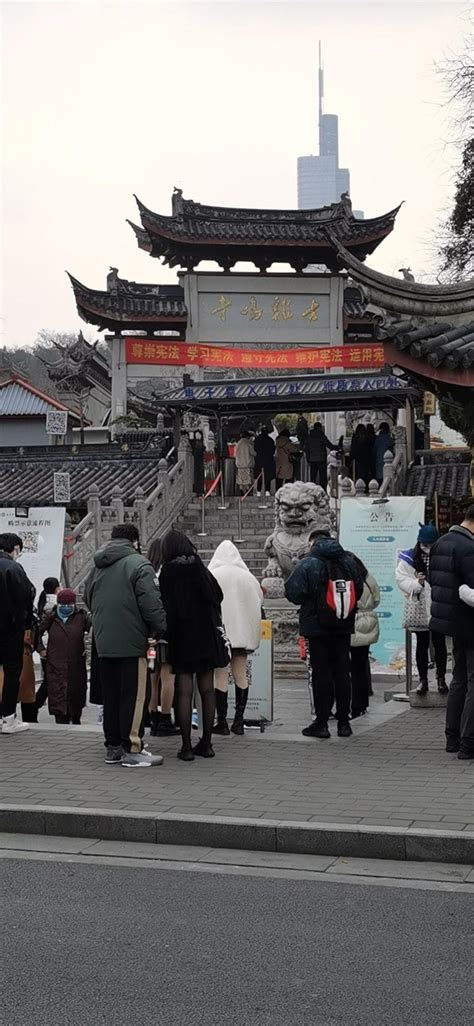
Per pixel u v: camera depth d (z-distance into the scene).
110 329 36.06
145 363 35.06
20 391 45.88
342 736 10.35
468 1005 4.70
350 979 4.99
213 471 29.53
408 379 12.94
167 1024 4.54
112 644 9.12
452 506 16.28
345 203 35.81
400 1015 4.61
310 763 9.19
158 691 10.79
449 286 11.89
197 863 6.98
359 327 36.62
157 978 5.02
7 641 10.54
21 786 8.49
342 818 7.38
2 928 5.71
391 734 10.49
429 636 12.16
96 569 9.38
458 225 23.62
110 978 5.02
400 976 5.03
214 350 34.47
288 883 6.53
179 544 9.40
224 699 10.61
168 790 8.30
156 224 34.84
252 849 7.27
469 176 23.16
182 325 36.16
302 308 35.69
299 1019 4.57
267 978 5.01
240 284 35.56
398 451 25.16
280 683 16.02
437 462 26.44
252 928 5.70
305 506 16.70
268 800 7.93
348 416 37.12
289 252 35.94
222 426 29.94
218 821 7.36
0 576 10.31
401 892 6.34
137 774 8.87
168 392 31.16
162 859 7.10
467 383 11.59
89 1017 4.61
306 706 13.65
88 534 22.47
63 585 20.16
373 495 22.69
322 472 26.59
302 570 10.12
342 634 10.27
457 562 9.09
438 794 8.02
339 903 6.13
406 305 11.80
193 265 36.22
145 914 5.94
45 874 6.76
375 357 33.34
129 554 9.23
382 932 5.62
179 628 9.31
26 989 4.89
